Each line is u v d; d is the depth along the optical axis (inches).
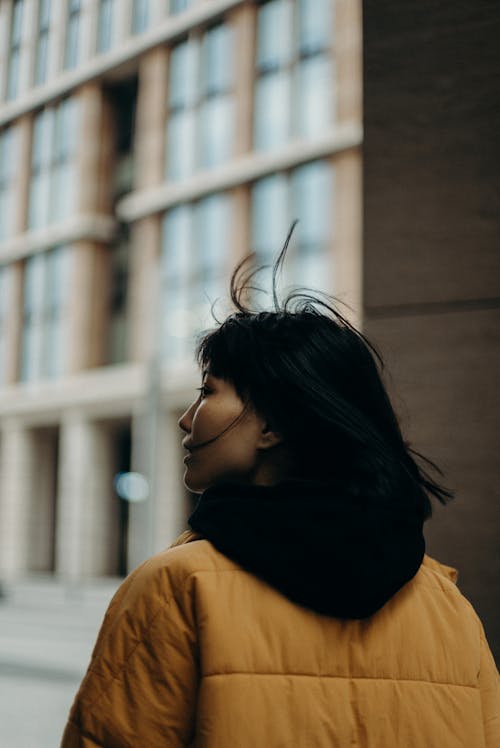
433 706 52.0
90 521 1244.5
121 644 49.8
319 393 53.9
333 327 57.2
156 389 834.2
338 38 1063.0
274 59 1115.3
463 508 93.4
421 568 58.2
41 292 1307.8
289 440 54.6
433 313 97.3
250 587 49.9
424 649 53.1
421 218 99.0
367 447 53.5
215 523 50.9
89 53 1175.0
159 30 1191.6
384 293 99.4
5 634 697.0
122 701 49.1
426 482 58.2
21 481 1320.1
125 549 1275.8
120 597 52.0
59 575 1238.9
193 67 1175.0
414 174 100.0
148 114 1209.4
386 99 102.0
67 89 1206.9
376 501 52.3
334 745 48.5
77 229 1250.0
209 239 1143.0
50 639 662.5
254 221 1102.4
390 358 97.9
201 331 60.9
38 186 1299.2
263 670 48.5
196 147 1168.2
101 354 1275.8
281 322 56.5
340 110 1047.6
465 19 100.6
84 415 1243.2
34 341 1314.0
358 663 50.6
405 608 54.0
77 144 1245.1
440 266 97.7
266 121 1113.4
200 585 49.3
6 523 1322.6
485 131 98.2
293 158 1066.7
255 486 52.3
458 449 94.3
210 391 57.3
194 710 49.2
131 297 1227.9
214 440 55.9
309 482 52.1
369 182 101.4
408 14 102.7
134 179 1255.5
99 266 1268.5
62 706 361.1
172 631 49.1
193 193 1155.9
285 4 1112.2
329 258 1029.2
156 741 48.7
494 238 96.3
